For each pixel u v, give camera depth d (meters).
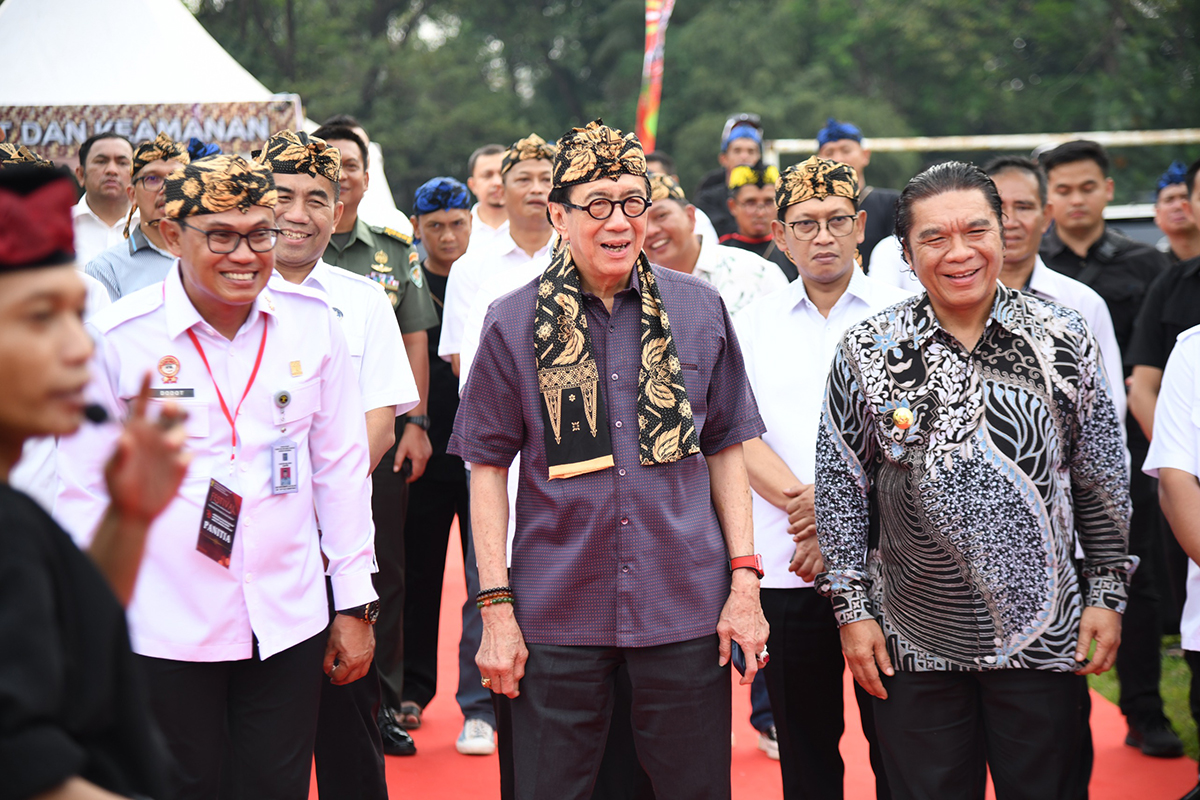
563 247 2.85
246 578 2.75
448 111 34.72
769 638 3.61
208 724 2.73
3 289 1.35
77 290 1.40
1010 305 2.90
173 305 2.74
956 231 2.80
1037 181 4.19
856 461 3.05
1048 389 2.85
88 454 2.64
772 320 3.79
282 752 2.82
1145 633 4.63
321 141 3.58
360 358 3.60
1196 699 4.17
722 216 7.75
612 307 2.80
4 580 1.29
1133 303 5.27
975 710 2.94
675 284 2.86
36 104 7.79
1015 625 2.81
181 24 9.04
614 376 2.76
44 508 1.40
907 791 2.95
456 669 5.79
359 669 3.03
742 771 4.48
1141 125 32.34
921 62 35.41
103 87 8.50
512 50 38.53
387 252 4.78
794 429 3.70
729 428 2.91
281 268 3.56
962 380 2.88
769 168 6.21
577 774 2.77
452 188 5.62
